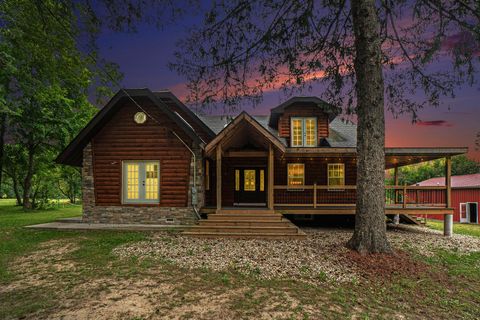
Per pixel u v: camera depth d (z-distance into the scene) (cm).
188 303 427
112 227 1093
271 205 1075
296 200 1381
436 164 4541
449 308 454
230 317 384
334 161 1387
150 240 861
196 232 930
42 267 609
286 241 848
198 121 1269
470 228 1569
